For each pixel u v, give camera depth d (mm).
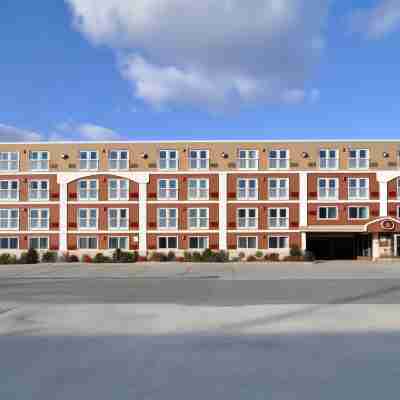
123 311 11555
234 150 39469
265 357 7102
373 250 38375
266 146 39344
